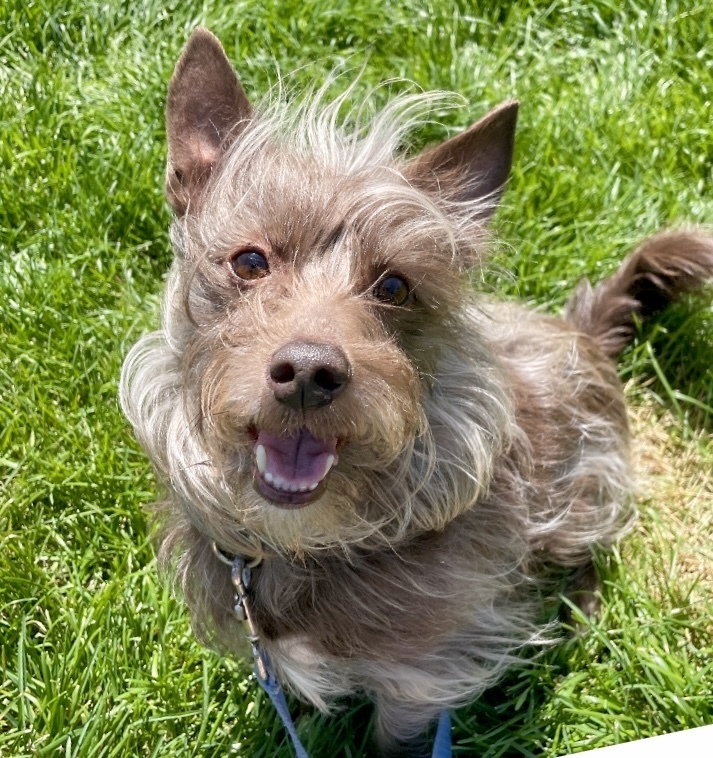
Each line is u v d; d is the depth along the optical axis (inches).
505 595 26.2
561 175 33.6
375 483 22.7
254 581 23.5
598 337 31.0
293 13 37.7
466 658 25.2
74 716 26.0
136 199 33.2
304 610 23.2
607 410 28.8
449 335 22.9
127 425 29.7
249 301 21.6
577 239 33.2
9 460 29.2
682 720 25.9
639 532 30.2
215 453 22.2
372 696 26.2
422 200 22.3
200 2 38.0
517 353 27.4
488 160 23.8
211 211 22.5
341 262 21.8
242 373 20.9
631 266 30.5
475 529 24.2
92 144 34.3
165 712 26.3
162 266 33.4
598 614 28.5
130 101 35.1
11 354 30.5
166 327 22.8
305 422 20.6
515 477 25.1
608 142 34.6
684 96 35.5
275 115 23.4
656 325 31.6
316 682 24.2
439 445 23.0
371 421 20.9
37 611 27.7
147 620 27.3
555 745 26.0
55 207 33.0
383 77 35.6
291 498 21.4
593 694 26.8
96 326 31.1
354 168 22.5
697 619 28.0
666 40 36.9
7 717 26.4
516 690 27.2
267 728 26.3
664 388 32.2
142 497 28.9
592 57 37.2
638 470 31.3
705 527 30.3
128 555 28.3
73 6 37.7
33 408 29.7
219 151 23.4
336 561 23.1
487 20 37.9
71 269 32.0
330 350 20.1
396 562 23.2
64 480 28.8
